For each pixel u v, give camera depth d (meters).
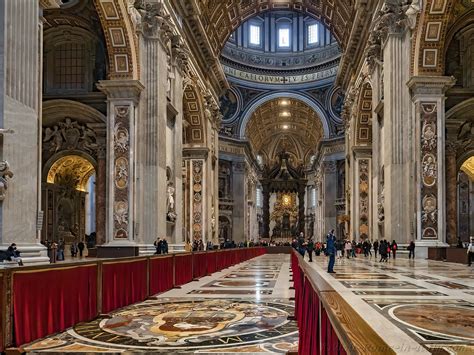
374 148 21.02
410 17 16.78
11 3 8.47
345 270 13.38
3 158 8.18
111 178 16.12
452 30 18.38
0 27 8.27
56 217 19.39
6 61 8.30
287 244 48.31
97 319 6.95
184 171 28.94
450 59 18.70
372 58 21.05
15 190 8.44
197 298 9.09
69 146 18.19
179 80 20.94
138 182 16.52
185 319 6.83
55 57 18.36
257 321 6.63
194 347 5.15
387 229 17.78
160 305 8.25
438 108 16.59
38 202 9.76
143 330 6.10
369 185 27.52
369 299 7.36
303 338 4.40
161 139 17.38
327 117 49.84
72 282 6.48
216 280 13.06
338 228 49.38
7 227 8.17
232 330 6.04
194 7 22.45
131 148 16.17
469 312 6.18
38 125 9.90
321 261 19.78
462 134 18.44
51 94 18.16
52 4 10.30
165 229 17.70
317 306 3.30
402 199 17.08
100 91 18.00
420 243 16.38
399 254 16.97
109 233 16.05
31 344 5.39
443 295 7.83
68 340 5.59
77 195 21.14
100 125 17.89
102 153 17.88
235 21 35.41
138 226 16.44
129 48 16.20
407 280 10.33
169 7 19.08
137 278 8.74
